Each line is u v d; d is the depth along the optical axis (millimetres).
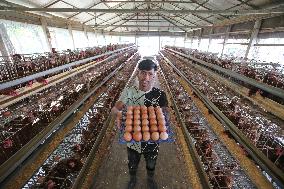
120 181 3840
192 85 6625
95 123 4812
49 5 8578
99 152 4449
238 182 3236
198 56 8250
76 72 6402
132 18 22531
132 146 2990
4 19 6609
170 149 4969
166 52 20828
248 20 8461
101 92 7207
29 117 3338
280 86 2762
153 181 3613
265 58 7137
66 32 12148
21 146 2797
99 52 9008
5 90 3240
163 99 2893
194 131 4730
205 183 3100
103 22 19000
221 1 8750
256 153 2598
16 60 3400
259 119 3428
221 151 4098
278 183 2084
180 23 21344
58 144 3443
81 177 3127
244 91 3574
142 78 2615
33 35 8516
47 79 4469
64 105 4371
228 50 10781
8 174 2217
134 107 2686
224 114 3857
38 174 2979
